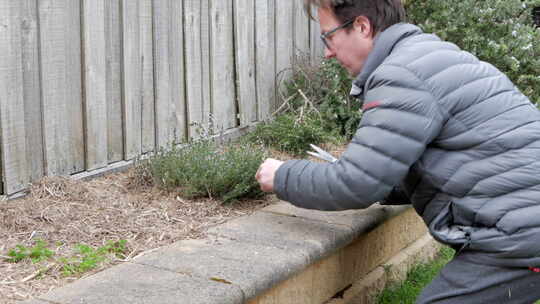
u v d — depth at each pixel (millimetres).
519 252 2096
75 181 3307
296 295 2688
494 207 2123
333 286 3016
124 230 2854
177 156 3531
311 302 2832
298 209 3201
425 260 4121
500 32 5430
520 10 5746
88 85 3447
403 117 2154
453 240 2188
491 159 2139
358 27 2377
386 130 2180
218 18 4406
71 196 3162
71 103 3379
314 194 2344
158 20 3896
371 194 2232
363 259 3307
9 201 3029
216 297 2109
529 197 2092
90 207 3086
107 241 2734
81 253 2574
